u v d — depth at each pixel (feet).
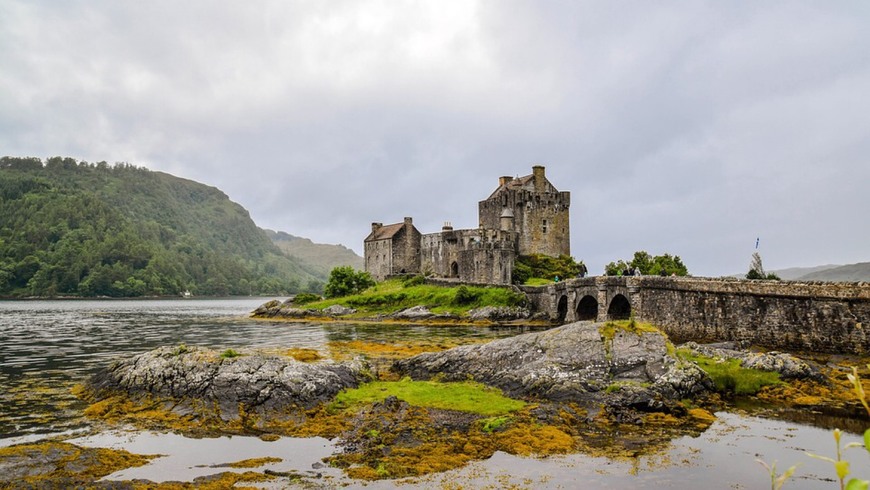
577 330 112.68
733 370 104.73
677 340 172.24
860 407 90.74
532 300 287.69
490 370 110.42
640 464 66.39
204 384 92.79
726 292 154.40
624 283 200.75
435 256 415.64
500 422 79.97
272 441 75.77
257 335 224.74
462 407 87.97
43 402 96.99
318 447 73.10
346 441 75.10
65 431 79.92
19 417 87.35
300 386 92.53
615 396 90.68
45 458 66.69
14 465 64.44
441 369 118.32
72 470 63.93
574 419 84.17
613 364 100.73
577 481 61.41
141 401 92.79
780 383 101.24
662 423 83.10
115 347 182.39
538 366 103.04
